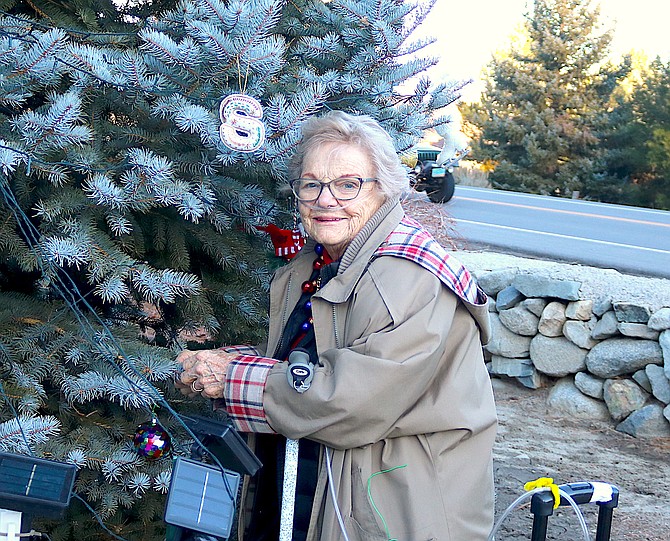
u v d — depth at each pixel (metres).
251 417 1.78
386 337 1.66
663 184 27.19
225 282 2.67
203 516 1.56
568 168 28.11
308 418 1.69
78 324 2.27
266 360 1.83
